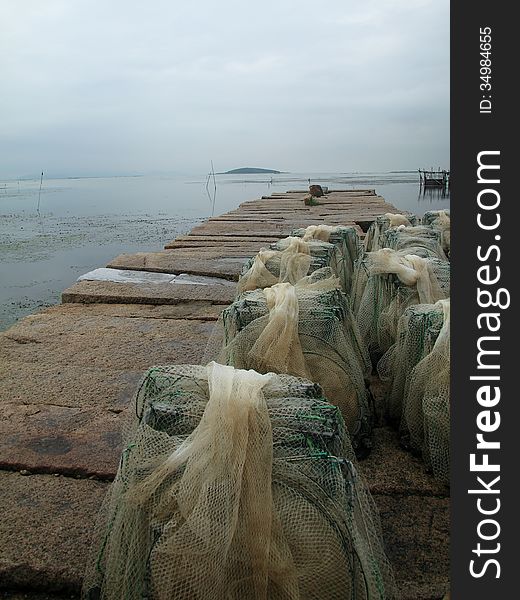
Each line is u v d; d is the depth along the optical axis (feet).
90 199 163.12
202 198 168.86
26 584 9.39
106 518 8.64
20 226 83.92
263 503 7.15
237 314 12.67
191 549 6.88
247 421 7.50
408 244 22.27
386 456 12.70
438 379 11.61
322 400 9.29
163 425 8.39
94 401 15.26
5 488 11.48
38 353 18.97
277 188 236.84
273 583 7.02
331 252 20.43
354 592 7.24
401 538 10.24
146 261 33.47
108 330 21.29
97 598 8.39
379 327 16.74
